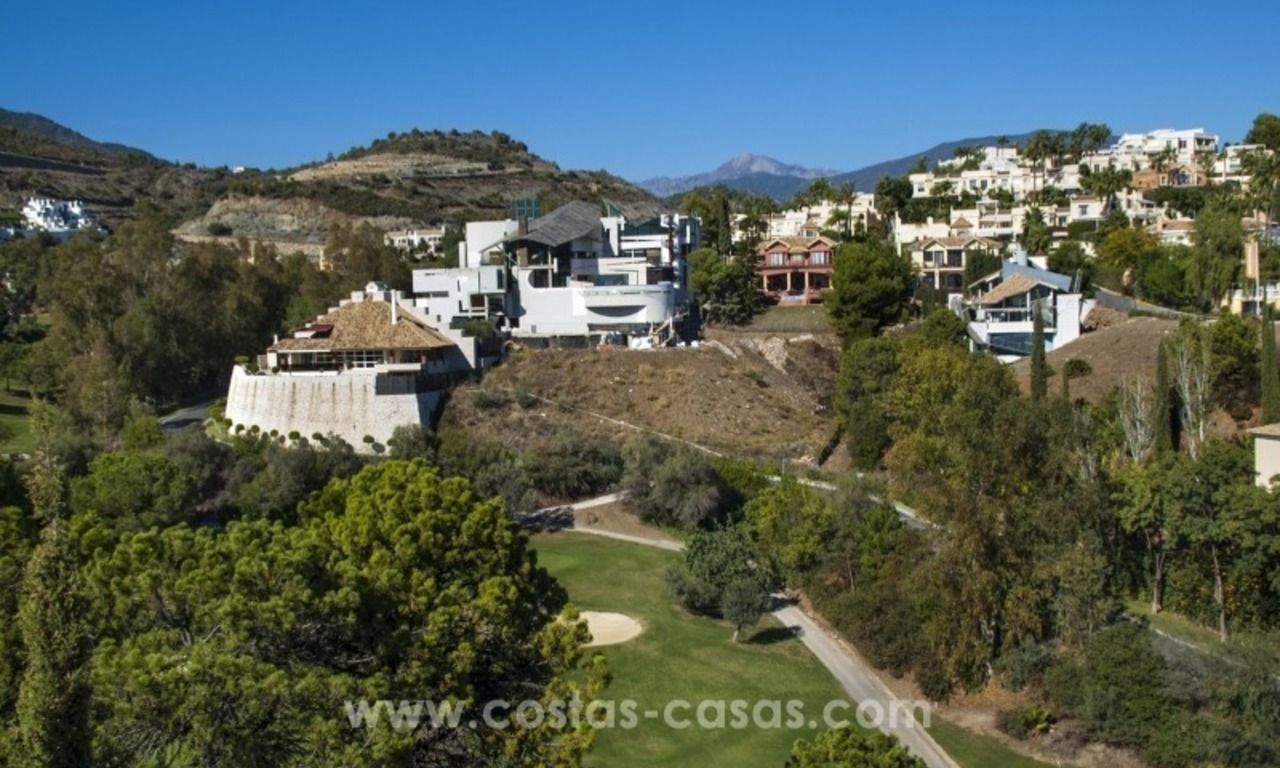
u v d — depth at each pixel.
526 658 43.78
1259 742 54.44
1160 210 191.00
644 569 84.38
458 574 46.66
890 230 187.25
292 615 35.22
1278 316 121.94
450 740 41.16
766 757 56.59
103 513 77.19
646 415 112.75
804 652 70.62
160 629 36.00
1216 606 69.12
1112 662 60.22
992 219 186.12
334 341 112.06
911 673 67.19
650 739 57.72
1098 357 111.94
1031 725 60.94
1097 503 68.62
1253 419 94.38
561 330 133.62
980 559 65.44
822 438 109.69
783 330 137.12
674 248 149.75
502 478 96.44
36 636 30.50
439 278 130.88
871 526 77.44
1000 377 89.69
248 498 90.44
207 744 32.56
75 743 30.30
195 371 139.88
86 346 131.62
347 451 100.00
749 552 77.88
